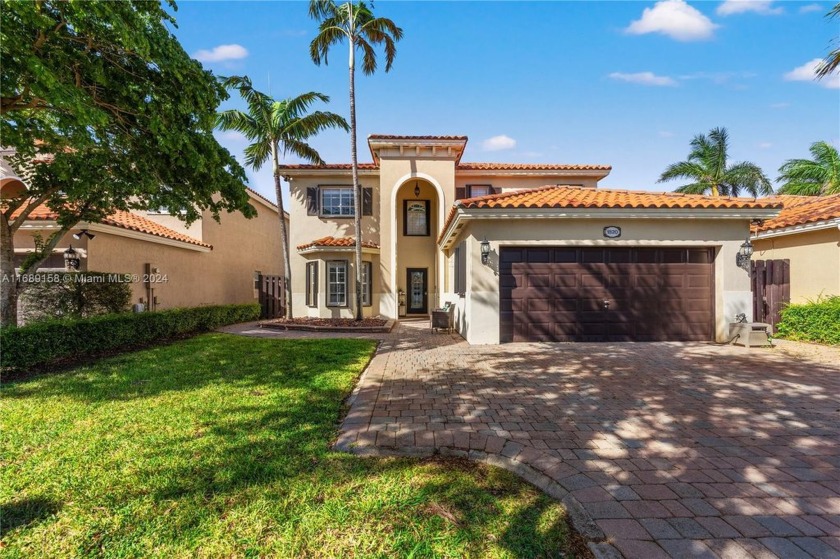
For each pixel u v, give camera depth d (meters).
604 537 2.68
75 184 7.92
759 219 10.02
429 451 3.99
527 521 2.86
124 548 2.54
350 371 7.16
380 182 17.00
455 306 13.43
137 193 8.55
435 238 18.77
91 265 11.23
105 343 8.80
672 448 4.04
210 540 2.61
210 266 17.00
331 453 3.88
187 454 3.79
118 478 3.34
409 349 9.59
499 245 10.20
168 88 7.09
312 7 13.79
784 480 3.41
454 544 2.59
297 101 14.94
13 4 4.86
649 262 10.35
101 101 6.89
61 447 3.92
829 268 10.63
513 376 6.95
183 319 11.83
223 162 8.87
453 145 16.36
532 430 4.50
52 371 7.12
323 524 2.78
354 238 17.55
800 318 10.32
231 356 8.50
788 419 4.85
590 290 10.36
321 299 16.98
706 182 25.59
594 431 4.48
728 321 10.09
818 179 23.28
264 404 5.28
